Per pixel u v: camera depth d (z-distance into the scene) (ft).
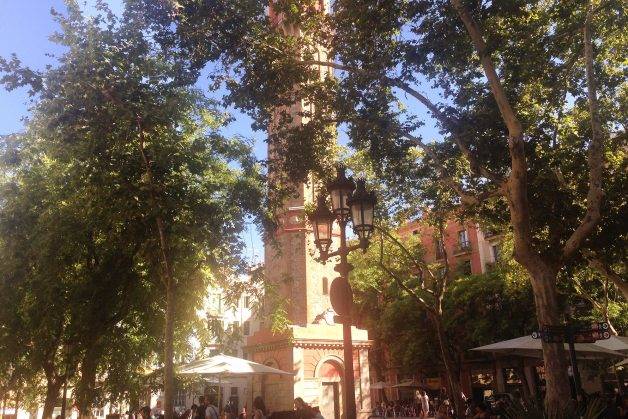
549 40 40.06
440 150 48.78
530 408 23.59
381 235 68.13
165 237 38.47
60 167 41.57
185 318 49.67
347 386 26.18
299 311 83.76
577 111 50.98
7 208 40.75
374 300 131.85
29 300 40.68
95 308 44.93
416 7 37.35
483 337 104.53
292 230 83.66
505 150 43.52
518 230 32.86
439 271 123.85
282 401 77.51
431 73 41.96
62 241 39.63
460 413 55.52
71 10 35.68
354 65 42.68
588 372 95.50
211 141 43.39
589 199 35.22
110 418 54.90
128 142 37.70
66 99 35.24
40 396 77.15
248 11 39.06
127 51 36.32
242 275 46.80
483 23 38.65
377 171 49.37
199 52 38.32
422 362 116.37
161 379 59.57
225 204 42.52
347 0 39.09
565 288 65.67
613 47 46.09
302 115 46.24
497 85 34.17
